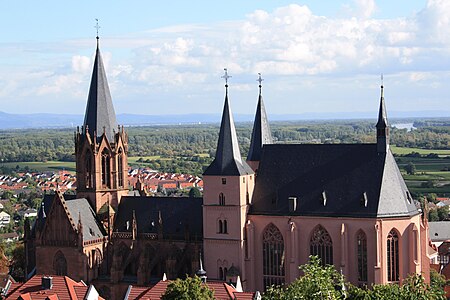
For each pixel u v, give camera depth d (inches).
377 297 3533.5
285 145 7150.6
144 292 5438.0
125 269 7293.3
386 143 6692.9
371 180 6624.0
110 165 7628.0
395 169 6732.3
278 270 6884.8
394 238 6540.4
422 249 6875.0
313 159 6973.4
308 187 6860.2
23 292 5438.0
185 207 7426.2
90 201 7573.8
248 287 6914.4
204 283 5078.7
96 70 7647.6
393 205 6530.5
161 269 7199.8
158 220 7386.8
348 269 6550.2
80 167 7598.4
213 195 6929.1
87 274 7160.4
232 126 6963.6
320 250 6717.5
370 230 6466.5
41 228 7381.9
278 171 7062.0
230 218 6870.1
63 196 7623.0
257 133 7445.9
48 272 7298.2
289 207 6791.3
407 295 3499.0
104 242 7436.0
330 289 3358.8
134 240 7367.1
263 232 6939.0
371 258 6476.4
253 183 7091.5
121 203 7711.6
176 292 4628.4
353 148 6845.5
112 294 7111.2
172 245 7229.3
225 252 6904.5
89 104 7623.0
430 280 7165.4
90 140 7514.8
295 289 3415.4
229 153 6909.5
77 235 7130.9
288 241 6756.9
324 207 6678.2
